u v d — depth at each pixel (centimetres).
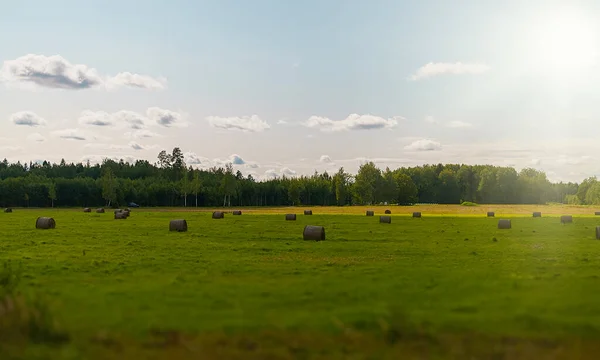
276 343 1398
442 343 1392
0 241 4406
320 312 1716
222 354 1310
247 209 15850
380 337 1448
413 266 2845
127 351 1327
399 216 9862
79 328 1520
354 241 4459
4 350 1312
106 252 3569
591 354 1312
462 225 6906
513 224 7269
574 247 3988
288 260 3127
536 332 1486
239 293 2027
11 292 1714
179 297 1958
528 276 2447
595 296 1958
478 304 1820
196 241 4419
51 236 4928
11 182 18975
